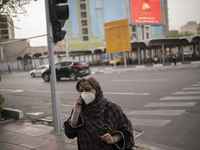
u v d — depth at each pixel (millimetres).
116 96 9078
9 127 5602
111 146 1713
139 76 16250
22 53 63031
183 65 23656
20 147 4129
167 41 31984
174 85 10477
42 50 69688
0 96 6309
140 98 8234
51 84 4832
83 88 1681
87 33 78562
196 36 30953
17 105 8961
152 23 38594
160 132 4551
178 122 5051
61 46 72375
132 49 41000
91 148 1702
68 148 3936
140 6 37188
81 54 46750
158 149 3715
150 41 30281
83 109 1730
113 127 1705
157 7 39062
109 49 28422
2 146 4230
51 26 4770
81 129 1761
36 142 4344
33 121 6152
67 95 10469
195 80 11523
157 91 9336
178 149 3695
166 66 24531
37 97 10789
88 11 78250
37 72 25219
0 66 57688
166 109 6270
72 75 17594
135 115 6012
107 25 28125
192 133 4328
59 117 4887
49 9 4629
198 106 6262
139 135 4504
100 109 1695
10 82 21219
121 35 27297
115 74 20375
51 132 4914
